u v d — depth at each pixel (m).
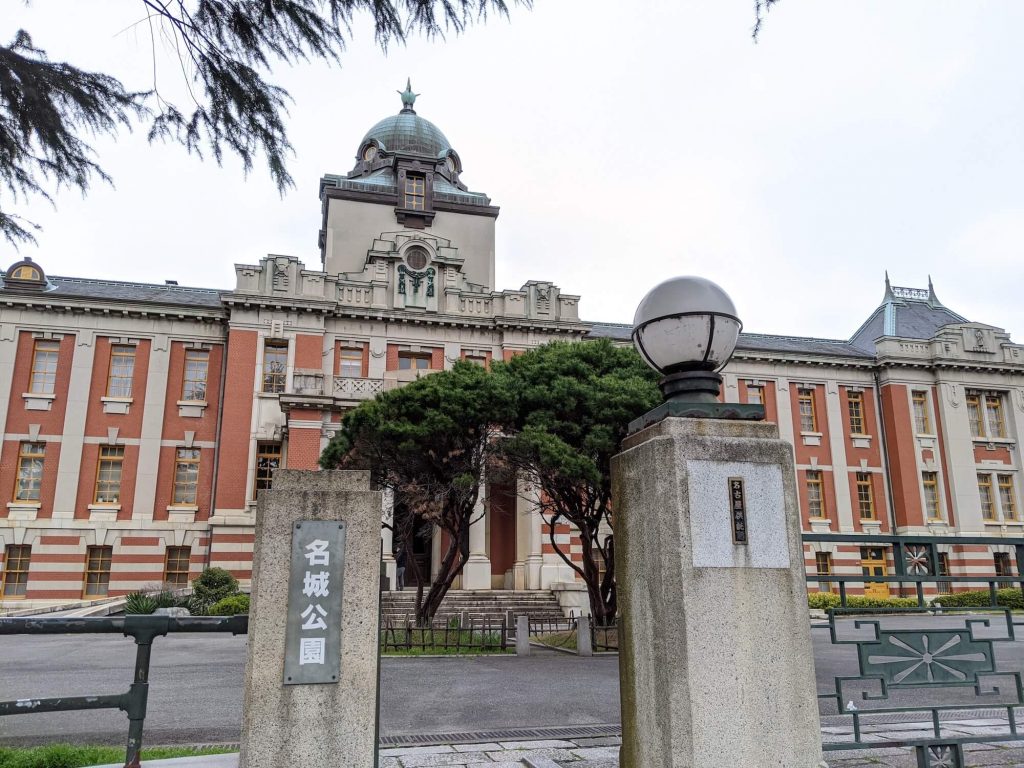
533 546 26.45
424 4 4.18
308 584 3.74
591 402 15.23
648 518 3.84
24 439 25.67
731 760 3.46
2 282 27.20
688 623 3.54
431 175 34.12
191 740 7.02
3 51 4.31
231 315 27.25
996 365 34.25
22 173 4.88
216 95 4.68
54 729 7.50
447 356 29.00
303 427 23.70
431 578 27.33
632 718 3.93
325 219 35.06
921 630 4.50
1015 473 33.88
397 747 6.35
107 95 4.61
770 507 3.80
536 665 12.72
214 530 25.41
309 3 4.19
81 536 25.30
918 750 4.39
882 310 38.72
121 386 27.02
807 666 3.66
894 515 32.62
